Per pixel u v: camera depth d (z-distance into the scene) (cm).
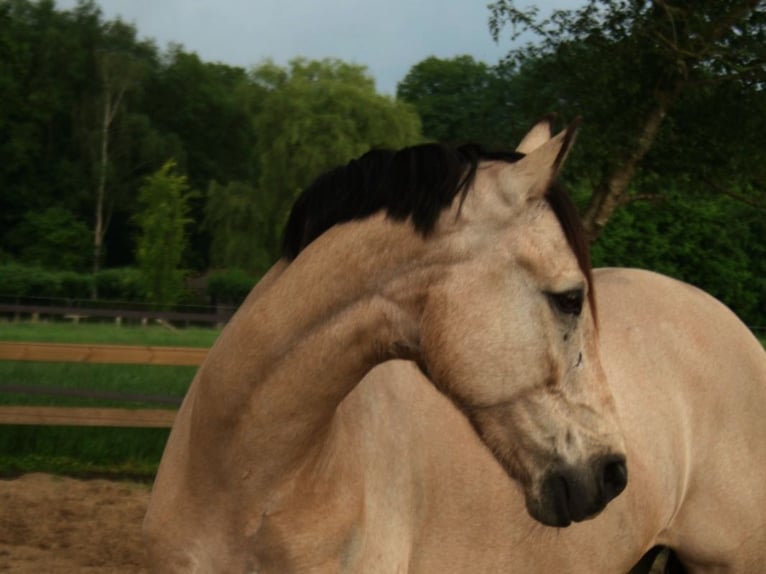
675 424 316
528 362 222
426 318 226
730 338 339
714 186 883
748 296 2709
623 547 304
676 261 2659
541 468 225
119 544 584
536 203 227
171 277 2802
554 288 222
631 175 830
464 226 226
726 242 2641
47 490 696
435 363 225
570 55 817
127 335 1788
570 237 226
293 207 249
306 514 234
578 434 224
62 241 4488
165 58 5669
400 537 258
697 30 761
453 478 269
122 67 5047
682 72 753
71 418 792
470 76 1684
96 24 5359
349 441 248
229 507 236
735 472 327
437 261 225
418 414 269
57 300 2522
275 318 231
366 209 232
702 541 326
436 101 1997
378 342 231
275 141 2805
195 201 5228
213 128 5644
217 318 1728
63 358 795
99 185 4800
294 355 229
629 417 305
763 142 832
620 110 823
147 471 779
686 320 334
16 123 4619
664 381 318
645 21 785
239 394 231
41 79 4850
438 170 228
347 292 229
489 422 228
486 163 236
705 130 844
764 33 786
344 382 232
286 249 249
